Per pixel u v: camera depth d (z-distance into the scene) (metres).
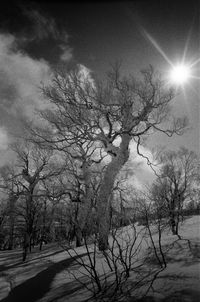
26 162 28.20
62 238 10.18
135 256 8.53
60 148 22.14
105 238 7.98
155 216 9.84
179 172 20.50
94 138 19.05
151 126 19.66
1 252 24.72
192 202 19.22
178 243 8.55
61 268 9.45
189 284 5.11
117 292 5.63
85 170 21.58
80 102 19.14
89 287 6.45
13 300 6.86
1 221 28.95
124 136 17.66
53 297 6.29
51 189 25.59
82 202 20.31
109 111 18.64
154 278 5.82
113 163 16.83
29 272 9.91
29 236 15.17
